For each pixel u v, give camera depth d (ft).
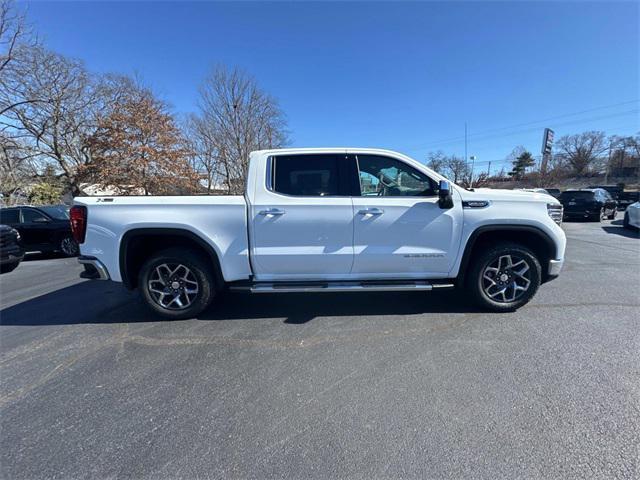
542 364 8.80
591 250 25.31
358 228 11.60
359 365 8.96
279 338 10.66
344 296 14.57
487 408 7.12
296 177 11.80
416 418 6.87
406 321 11.76
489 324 11.35
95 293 16.14
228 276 11.82
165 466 5.82
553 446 6.06
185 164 61.98
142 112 57.98
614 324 11.22
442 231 11.72
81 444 6.34
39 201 72.54
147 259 12.05
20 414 7.23
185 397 7.73
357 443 6.24
